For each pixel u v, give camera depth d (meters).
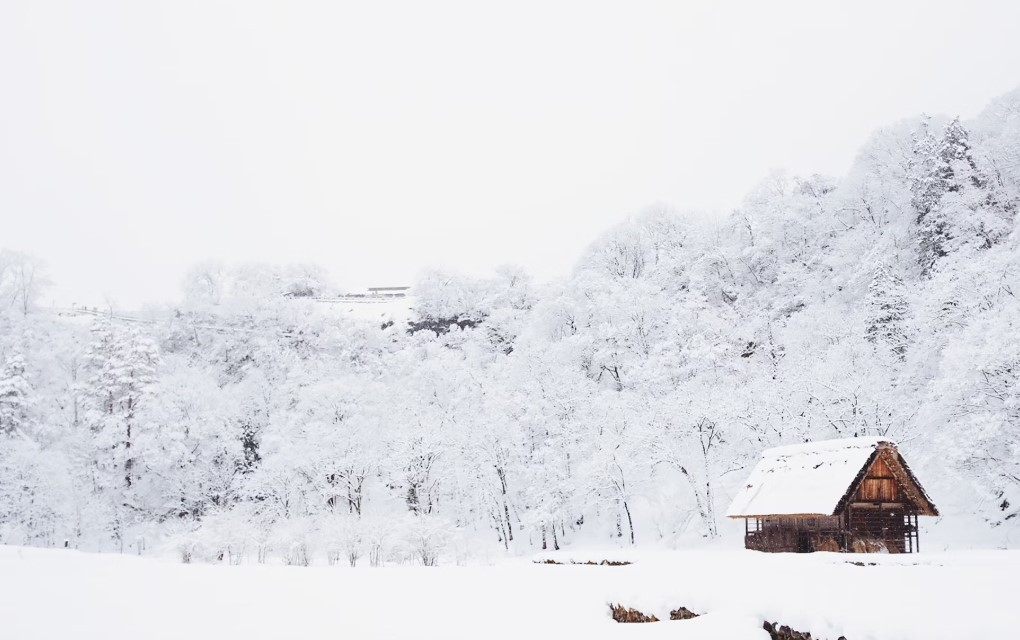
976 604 10.89
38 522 54.97
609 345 68.50
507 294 99.62
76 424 66.12
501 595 18.36
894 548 35.38
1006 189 62.44
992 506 41.34
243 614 16.17
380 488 66.69
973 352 39.28
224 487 64.44
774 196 82.88
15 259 75.19
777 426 52.84
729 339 65.94
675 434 55.03
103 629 14.26
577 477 56.28
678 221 93.69
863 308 59.66
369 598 18.72
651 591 15.35
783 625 12.29
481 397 66.19
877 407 48.81
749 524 49.75
